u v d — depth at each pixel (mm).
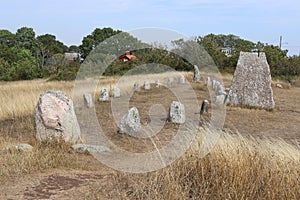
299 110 13406
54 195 4371
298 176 4070
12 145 6953
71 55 39562
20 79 34188
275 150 4828
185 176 4418
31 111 11500
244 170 4191
